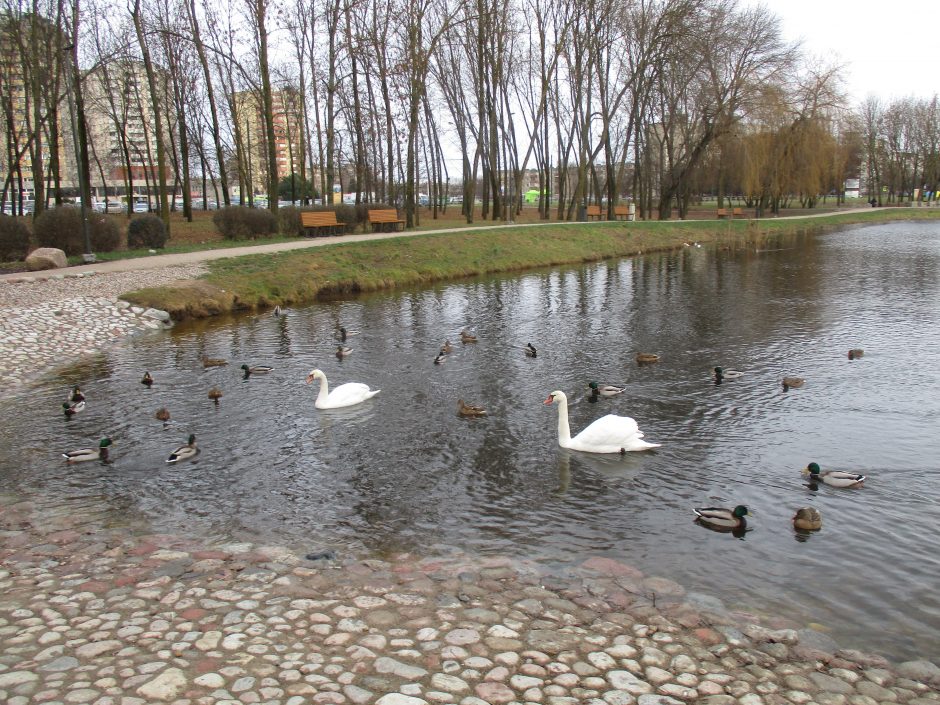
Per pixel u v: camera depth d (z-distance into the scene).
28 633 6.52
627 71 60.97
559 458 12.12
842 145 78.06
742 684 6.00
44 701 5.48
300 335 22.05
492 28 55.56
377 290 31.31
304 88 54.72
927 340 20.39
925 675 6.29
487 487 10.90
